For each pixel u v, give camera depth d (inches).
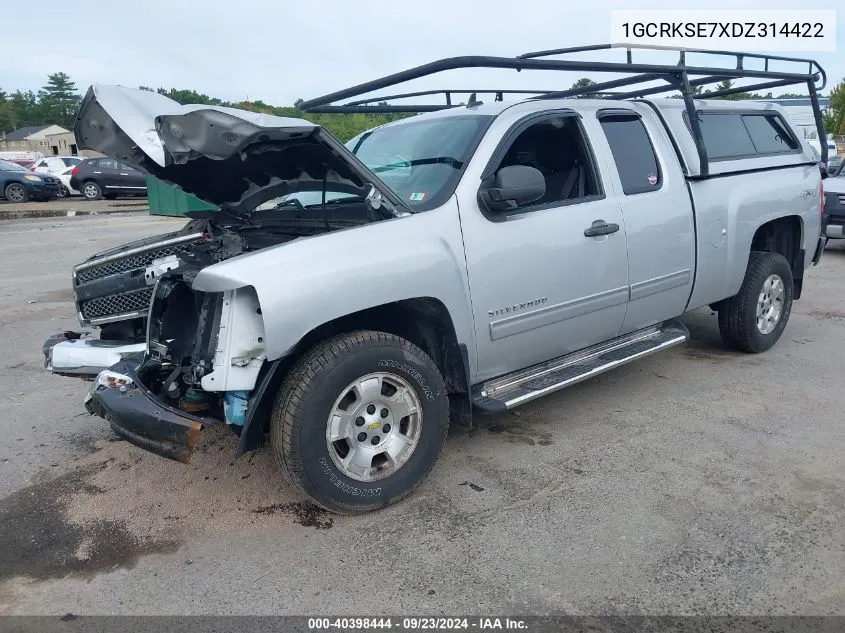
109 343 156.3
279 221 168.1
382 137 180.5
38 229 665.0
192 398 133.0
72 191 1094.4
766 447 161.0
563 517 133.3
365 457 134.0
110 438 174.6
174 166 147.3
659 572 115.7
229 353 122.6
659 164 186.7
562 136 169.3
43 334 273.3
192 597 113.2
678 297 193.8
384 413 136.6
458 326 142.6
